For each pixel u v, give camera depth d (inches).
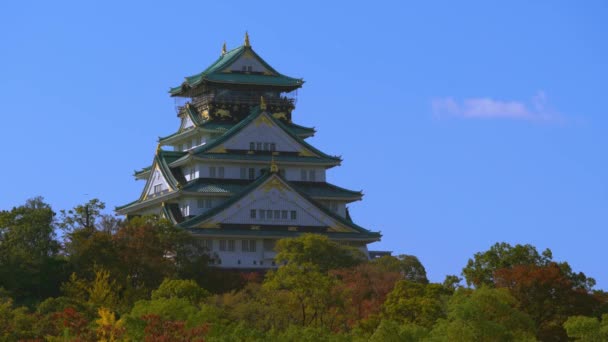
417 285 6176.2
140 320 4857.3
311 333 5329.7
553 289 6136.8
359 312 6525.6
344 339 5349.4
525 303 6131.9
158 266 7549.2
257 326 6146.7
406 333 5191.9
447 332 4985.2
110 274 7347.4
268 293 6417.3
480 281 6491.1
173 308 5684.1
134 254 7564.0
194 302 6614.2
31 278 7381.9
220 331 5334.6
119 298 7066.9
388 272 7308.1
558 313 6146.7
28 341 4879.4
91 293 6624.0
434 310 5841.5
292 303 6294.3
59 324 5132.9
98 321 4879.4
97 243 7504.9
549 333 6058.1
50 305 6294.3
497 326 4970.5
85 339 4739.2
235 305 6491.1
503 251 6565.0
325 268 7647.6
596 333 5054.1
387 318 5949.8
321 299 6294.3
